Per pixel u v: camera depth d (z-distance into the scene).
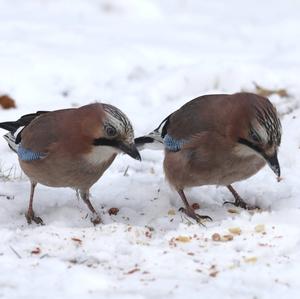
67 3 23.05
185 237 9.95
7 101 15.49
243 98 10.73
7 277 8.63
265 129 10.41
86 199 11.41
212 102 11.02
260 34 20.59
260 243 9.74
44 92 16.31
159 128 12.09
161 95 16.44
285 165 13.22
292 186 12.33
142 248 9.48
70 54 17.95
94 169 10.95
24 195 12.01
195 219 11.14
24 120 12.05
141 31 20.64
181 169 11.30
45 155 10.88
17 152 11.52
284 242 9.77
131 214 11.44
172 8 23.38
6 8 22.39
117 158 13.64
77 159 10.80
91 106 10.76
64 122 10.77
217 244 9.75
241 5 23.64
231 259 9.28
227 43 19.80
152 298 8.12
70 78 16.91
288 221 10.40
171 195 12.07
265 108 10.52
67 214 11.20
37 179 11.26
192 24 21.59
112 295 8.16
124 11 22.61
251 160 10.95
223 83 16.70
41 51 17.97
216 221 10.95
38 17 21.55
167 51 18.58
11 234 9.98
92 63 17.56
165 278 8.73
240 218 10.60
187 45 19.44
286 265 9.02
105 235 10.02
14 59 17.27
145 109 15.84
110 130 10.57
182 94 16.53
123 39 19.62
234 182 11.85
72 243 9.77
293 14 22.39
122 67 17.59
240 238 9.88
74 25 20.83
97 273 8.80
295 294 8.30
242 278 8.68
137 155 10.60
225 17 22.33
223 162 10.98
